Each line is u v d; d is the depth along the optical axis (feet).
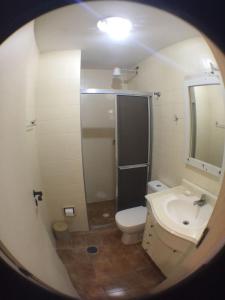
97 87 10.07
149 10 4.33
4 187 2.79
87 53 7.54
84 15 4.54
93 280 6.11
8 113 3.23
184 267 2.17
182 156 6.68
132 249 7.36
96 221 9.16
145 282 6.01
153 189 7.67
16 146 3.75
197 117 5.86
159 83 7.59
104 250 7.35
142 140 8.58
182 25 5.07
